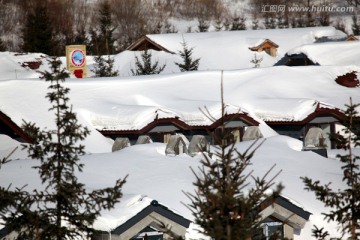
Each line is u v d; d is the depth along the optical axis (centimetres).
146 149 6494
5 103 9281
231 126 9744
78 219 3794
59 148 3872
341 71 12125
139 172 5825
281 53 17525
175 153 6356
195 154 6356
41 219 3788
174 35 17838
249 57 16900
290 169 6200
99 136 9300
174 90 10894
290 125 10388
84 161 6122
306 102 10406
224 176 3347
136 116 9450
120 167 5947
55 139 8562
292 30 18512
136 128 9338
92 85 10488
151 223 4594
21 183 5331
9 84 9788
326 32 18400
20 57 16238
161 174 5775
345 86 11975
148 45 17612
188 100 10375
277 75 11775
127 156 6262
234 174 3362
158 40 17450
